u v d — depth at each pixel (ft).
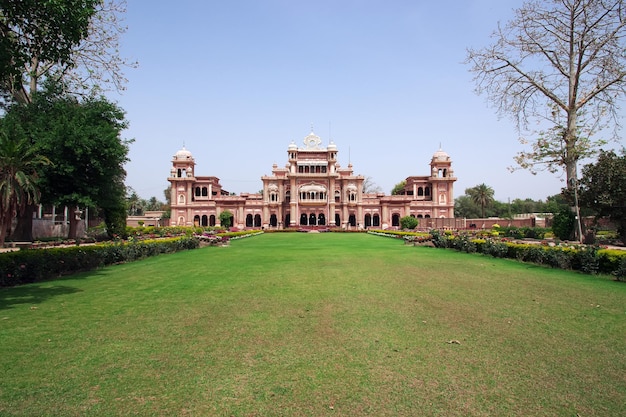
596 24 67.67
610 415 11.57
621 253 36.09
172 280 35.17
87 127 74.90
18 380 13.75
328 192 211.20
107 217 97.66
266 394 12.78
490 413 11.66
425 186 229.04
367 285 32.01
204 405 12.09
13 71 28.35
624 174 67.72
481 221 179.01
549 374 14.37
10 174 70.23
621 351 16.69
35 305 25.22
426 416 11.48
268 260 51.75
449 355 16.17
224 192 262.06
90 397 12.56
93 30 61.41
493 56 76.07
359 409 11.85
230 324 20.59
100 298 27.35
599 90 69.87
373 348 16.93
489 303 25.49
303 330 19.47
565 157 73.26
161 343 17.63
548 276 37.06
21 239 84.43
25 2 26.89
